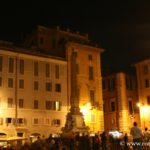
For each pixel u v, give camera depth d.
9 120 63.78
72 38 82.50
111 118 87.81
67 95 72.56
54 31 81.81
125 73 88.31
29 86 67.94
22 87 67.06
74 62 62.75
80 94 74.31
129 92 87.50
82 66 76.50
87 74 76.88
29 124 65.94
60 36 81.69
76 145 33.72
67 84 73.38
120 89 86.06
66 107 71.69
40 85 69.44
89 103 74.62
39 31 81.00
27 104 66.69
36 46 79.62
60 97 71.44
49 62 72.00
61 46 77.00
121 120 84.00
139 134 27.02
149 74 84.06
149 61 84.25
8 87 65.31
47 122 68.44
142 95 85.12
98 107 76.69
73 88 60.66
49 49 80.75
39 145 30.30
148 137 32.91
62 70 73.44
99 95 77.94
